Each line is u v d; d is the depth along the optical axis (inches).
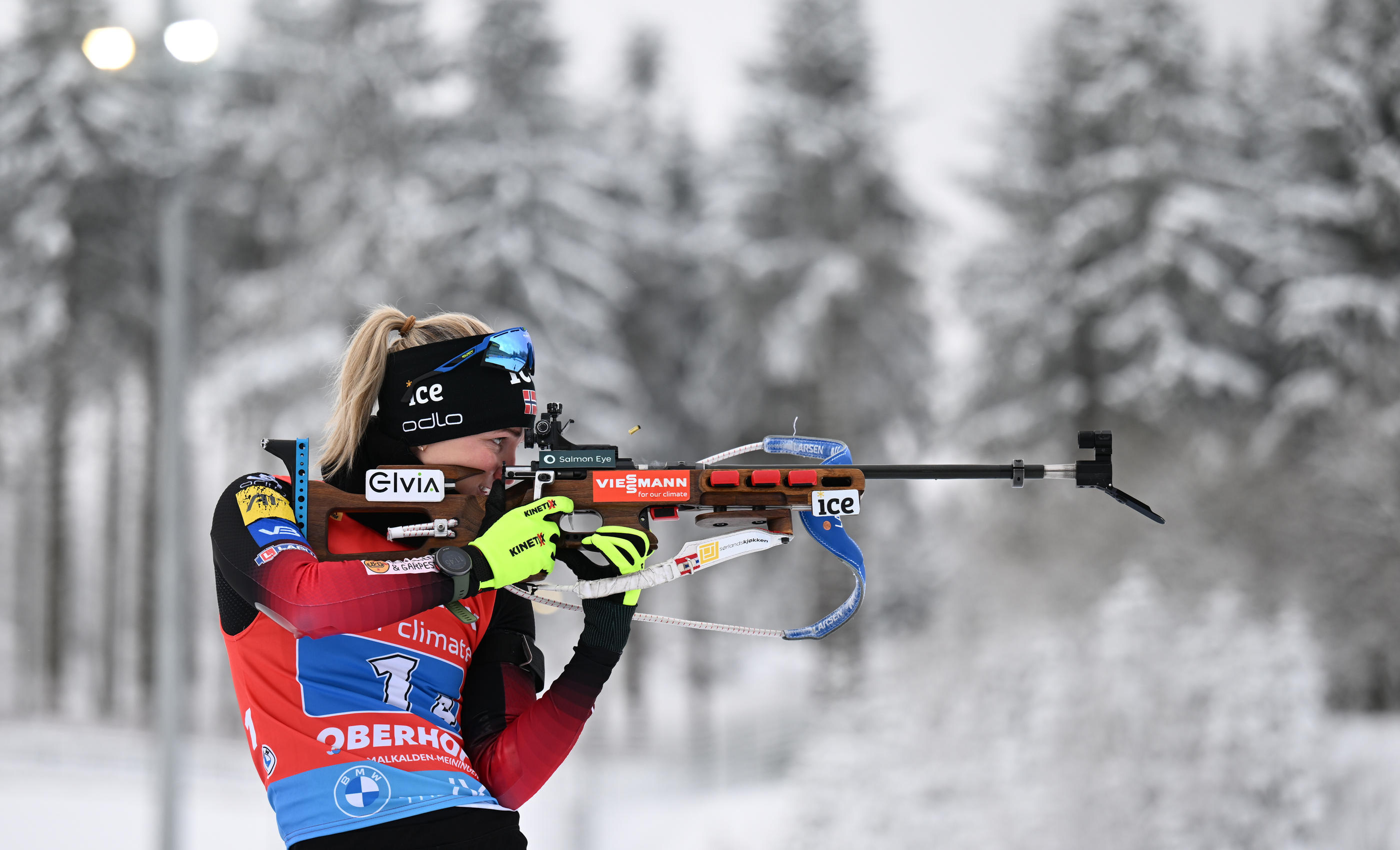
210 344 3147.1
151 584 3041.3
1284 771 1060.5
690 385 3385.8
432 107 2746.1
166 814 1061.8
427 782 224.5
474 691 250.5
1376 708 2021.4
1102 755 1126.4
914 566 3543.3
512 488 254.8
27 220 2669.8
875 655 2514.8
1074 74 3021.7
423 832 220.2
